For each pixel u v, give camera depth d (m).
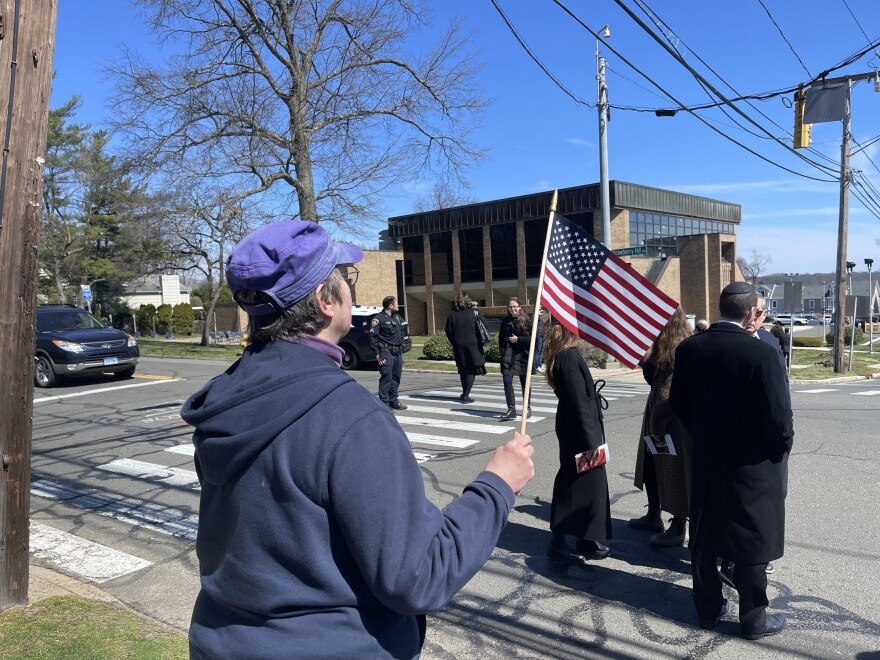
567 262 3.86
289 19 17.59
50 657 3.18
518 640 3.75
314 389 1.40
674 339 4.79
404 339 11.37
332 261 1.57
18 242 3.71
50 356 14.73
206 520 1.57
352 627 1.36
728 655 3.52
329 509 1.35
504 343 10.10
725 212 44.00
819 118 14.20
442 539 1.39
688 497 4.75
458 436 8.98
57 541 5.39
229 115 17.48
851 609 3.98
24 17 3.65
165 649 3.33
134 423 10.50
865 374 19.39
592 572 4.62
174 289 70.88
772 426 3.32
